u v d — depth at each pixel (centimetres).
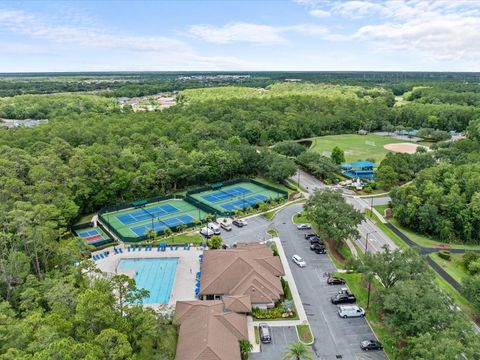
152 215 10862
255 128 18450
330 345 5669
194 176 12800
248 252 7712
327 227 8300
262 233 9506
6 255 6259
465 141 15650
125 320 4772
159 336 5459
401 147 18538
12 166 9281
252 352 5516
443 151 14550
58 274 6125
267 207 11112
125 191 11562
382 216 10775
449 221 9562
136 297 5131
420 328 4934
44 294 5331
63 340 3725
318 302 6725
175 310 6141
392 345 5350
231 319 5825
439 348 4259
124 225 10138
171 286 7212
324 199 8925
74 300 4819
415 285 5494
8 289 5712
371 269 6294
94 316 4369
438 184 10731
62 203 8900
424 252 8788
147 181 11650
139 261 8175
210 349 5075
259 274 6962
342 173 14450
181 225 9638
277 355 5456
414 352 4566
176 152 13112
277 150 15938
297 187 13100
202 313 5897
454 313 5138
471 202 9650
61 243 7169
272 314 6309
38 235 6481
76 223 10231
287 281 7369
